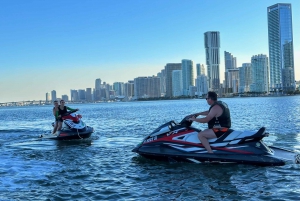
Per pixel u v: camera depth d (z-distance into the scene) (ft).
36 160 34.45
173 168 29.17
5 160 34.65
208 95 30.81
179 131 32.01
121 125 81.00
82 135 50.44
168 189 23.22
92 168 30.14
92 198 21.77
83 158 35.04
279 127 59.21
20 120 134.62
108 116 137.59
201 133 30.50
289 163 29.14
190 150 30.63
